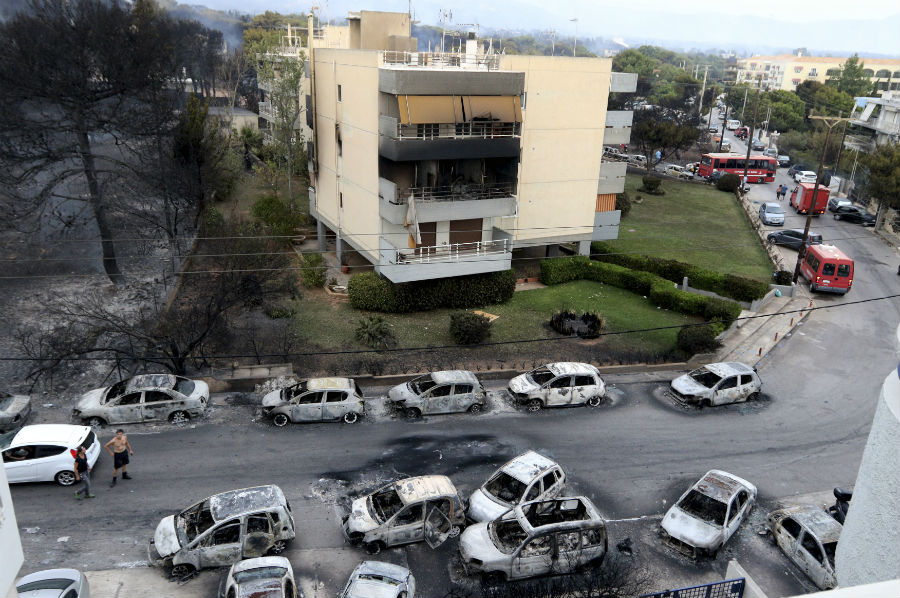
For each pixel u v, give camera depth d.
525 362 25.73
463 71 27.09
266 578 13.29
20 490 17.38
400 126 27.47
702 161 67.12
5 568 4.55
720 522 16.16
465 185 30.81
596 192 35.12
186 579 14.57
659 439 21.20
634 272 34.28
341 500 17.61
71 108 29.98
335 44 51.91
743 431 21.88
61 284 32.66
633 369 25.94
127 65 30.06
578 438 21.12
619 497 18.12
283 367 24.27
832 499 18.36
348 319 29.03
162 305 29.45
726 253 40.44
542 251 38.78
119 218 37.22
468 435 21.05
